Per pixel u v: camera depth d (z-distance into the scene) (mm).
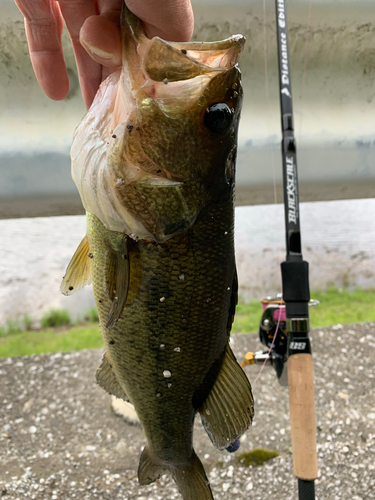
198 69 304
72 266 387
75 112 786
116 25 316
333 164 846
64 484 766
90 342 1137
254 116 819
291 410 544
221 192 341
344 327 1125
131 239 335
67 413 913
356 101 833
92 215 349
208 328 366
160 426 400
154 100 305
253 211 1426
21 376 1006
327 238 1470
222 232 350
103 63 321
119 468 794
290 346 547
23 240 1444
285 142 594
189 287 347
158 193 315
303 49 796
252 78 805
